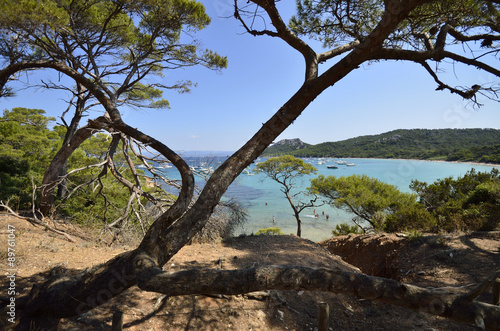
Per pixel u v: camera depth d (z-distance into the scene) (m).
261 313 4.02
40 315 3.09
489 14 3.94
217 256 6.14
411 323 4.25
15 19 5.71
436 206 13.55
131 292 4.18
